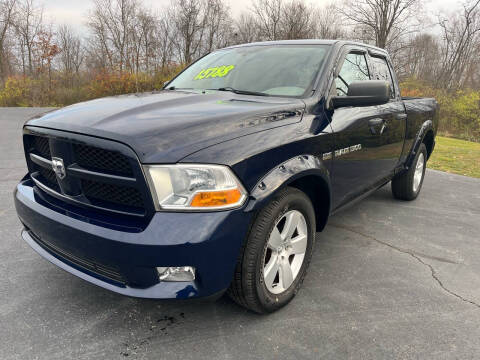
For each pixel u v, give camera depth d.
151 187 1.69
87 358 1.90
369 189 3.41
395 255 3.15
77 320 2.20
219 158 1.78
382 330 2.15
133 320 2.21
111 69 26.61
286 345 2.02
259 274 2.04
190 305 2.36
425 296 2.53
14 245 3.13
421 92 22.31
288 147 2.12
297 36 31.09
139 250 1.68
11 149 7.34
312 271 2.83
